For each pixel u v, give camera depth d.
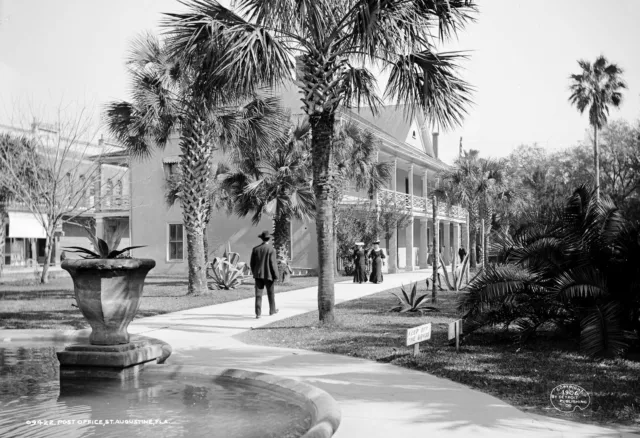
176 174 29.39
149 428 4.05
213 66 10.27
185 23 9.98
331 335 9.88
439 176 31.70
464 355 7.89
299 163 22.92
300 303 15.83
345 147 23.77
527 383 6.19
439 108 11.12
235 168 25.81
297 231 30.22
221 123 18.22
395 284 23.53
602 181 44.91
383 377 6.61
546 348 8.38
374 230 29.03
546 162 50.25
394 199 30.20
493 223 35.22
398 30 10.50
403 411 5.12
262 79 10.59
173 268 33.03
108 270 6.07
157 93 17.33
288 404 4.73
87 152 34.75
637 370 6.88
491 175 29.67
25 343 8.28
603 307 7.70
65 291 21.02
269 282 12.90
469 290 8.98
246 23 10.09
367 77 12.16
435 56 10.56
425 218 36.88
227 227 31.64
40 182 26.84
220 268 20.89
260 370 7.03
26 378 5.93
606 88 40.56
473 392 5.86
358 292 19.55
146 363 6.12
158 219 33.41
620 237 8.16
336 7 10.94
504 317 8.84
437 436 4.40
